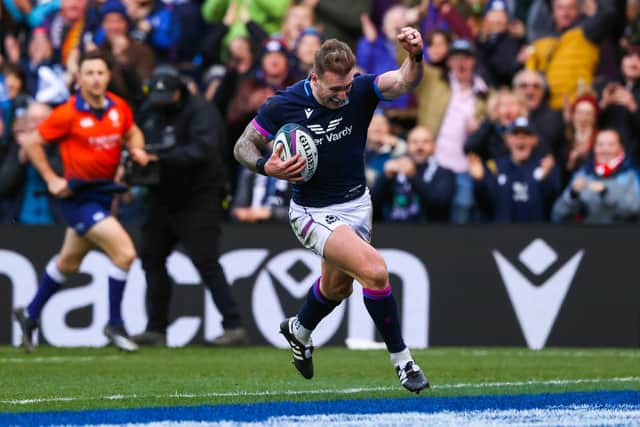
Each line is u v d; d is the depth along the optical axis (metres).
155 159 32.50
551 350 34.41
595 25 41.38
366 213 21.39
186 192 34.22
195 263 34.56
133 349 32.88
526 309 35.91
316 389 23.73
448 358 31.25
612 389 23.33
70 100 31.83
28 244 36.69
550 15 43.09
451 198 37.28
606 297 35.72
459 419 18.50
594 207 36.31
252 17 45.72
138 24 44.31
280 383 24.98
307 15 43.38
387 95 20.77
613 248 35.75
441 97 39.31
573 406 20.28
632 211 36.19
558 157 38.78
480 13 44.66
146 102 34.38
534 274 35.94
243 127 39.59
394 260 36.31
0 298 36.59
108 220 31.94
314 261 36.28
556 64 41.53
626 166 36.56
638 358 31.22
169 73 33.88
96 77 31.22
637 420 18.34
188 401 21.44
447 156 38.88
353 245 20.41
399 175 37.28
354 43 44.19
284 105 20.81
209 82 43.00
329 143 20.80
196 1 47.16
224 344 34.66
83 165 31.78
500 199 37.25
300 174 20.41
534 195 37.06
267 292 36.34
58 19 46.16
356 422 18.08
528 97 39.09
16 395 22.62
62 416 18.91
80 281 36.53
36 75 43.59
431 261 36.16
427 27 42.88
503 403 20.70
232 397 22.03
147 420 18.38
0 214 38.84
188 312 36.28
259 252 36.44
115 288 32.44
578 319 35.78
